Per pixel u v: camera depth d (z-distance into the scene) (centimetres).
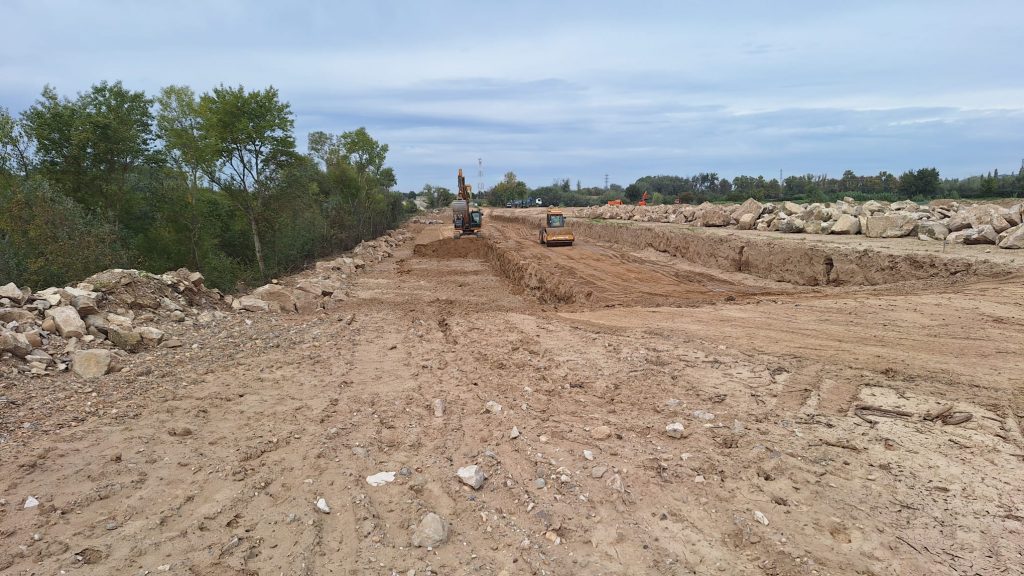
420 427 598
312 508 432
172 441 558
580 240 3412
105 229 1558
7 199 1468
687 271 1944
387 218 5128
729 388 661
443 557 371
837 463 468
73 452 523
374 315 1330
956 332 826
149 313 1069
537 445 539
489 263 2738
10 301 877
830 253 1523
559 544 382
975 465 454
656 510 418
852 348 784
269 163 2152
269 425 606
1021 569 332
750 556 360
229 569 353
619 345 895
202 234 2166
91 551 368
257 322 1195
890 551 355
